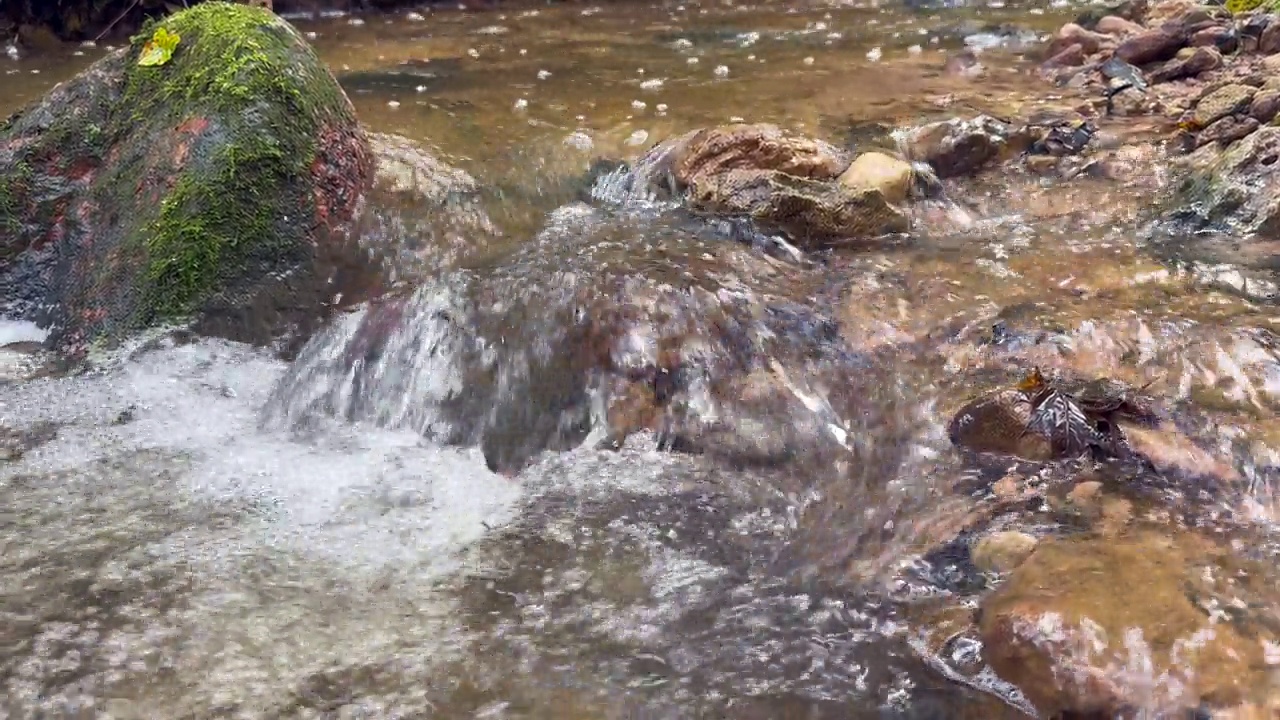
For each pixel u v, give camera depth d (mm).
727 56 3248
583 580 1960
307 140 2430
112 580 1956
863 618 1905
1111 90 2857
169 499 2062
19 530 2012
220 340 2305
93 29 3533
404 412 2193
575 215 2486
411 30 3582
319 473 2111
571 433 2143
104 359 2277
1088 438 2025
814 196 2412
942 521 1985
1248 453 2004
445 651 1889
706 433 2121
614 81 3043
